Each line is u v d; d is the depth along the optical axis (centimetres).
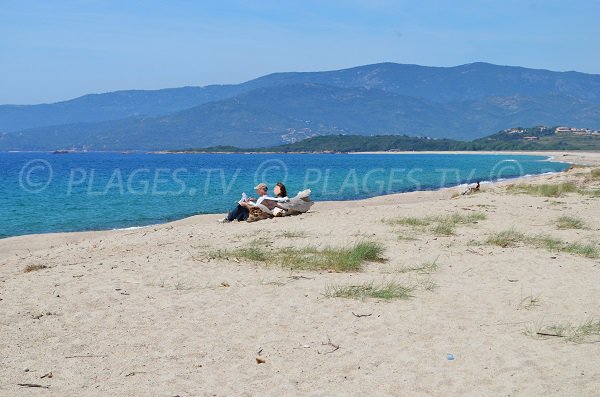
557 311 796
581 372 575
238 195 4097
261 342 672
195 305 813
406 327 724
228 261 1124
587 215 1828
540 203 2172
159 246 1387
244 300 840
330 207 2808
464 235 1446
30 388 540
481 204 2145
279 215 1880
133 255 1275
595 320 753
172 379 566
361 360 616
